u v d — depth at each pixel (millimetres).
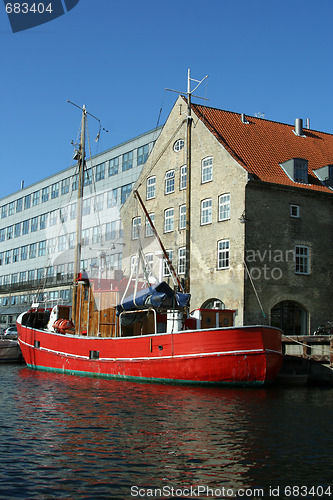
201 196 34250
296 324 31656
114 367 22516
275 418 14195
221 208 32594
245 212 30594
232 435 11992
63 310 27859
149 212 39156
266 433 12242
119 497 8055
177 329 23094
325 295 32438
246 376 20141
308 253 32312
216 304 32188
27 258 68000
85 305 25547
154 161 39469
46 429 12406
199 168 34781
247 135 35781
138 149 50062
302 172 33188
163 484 8633
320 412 15250
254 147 34688
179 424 13156
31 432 12062
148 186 39719
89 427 12656
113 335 23750
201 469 9414
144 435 11891
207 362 20062
